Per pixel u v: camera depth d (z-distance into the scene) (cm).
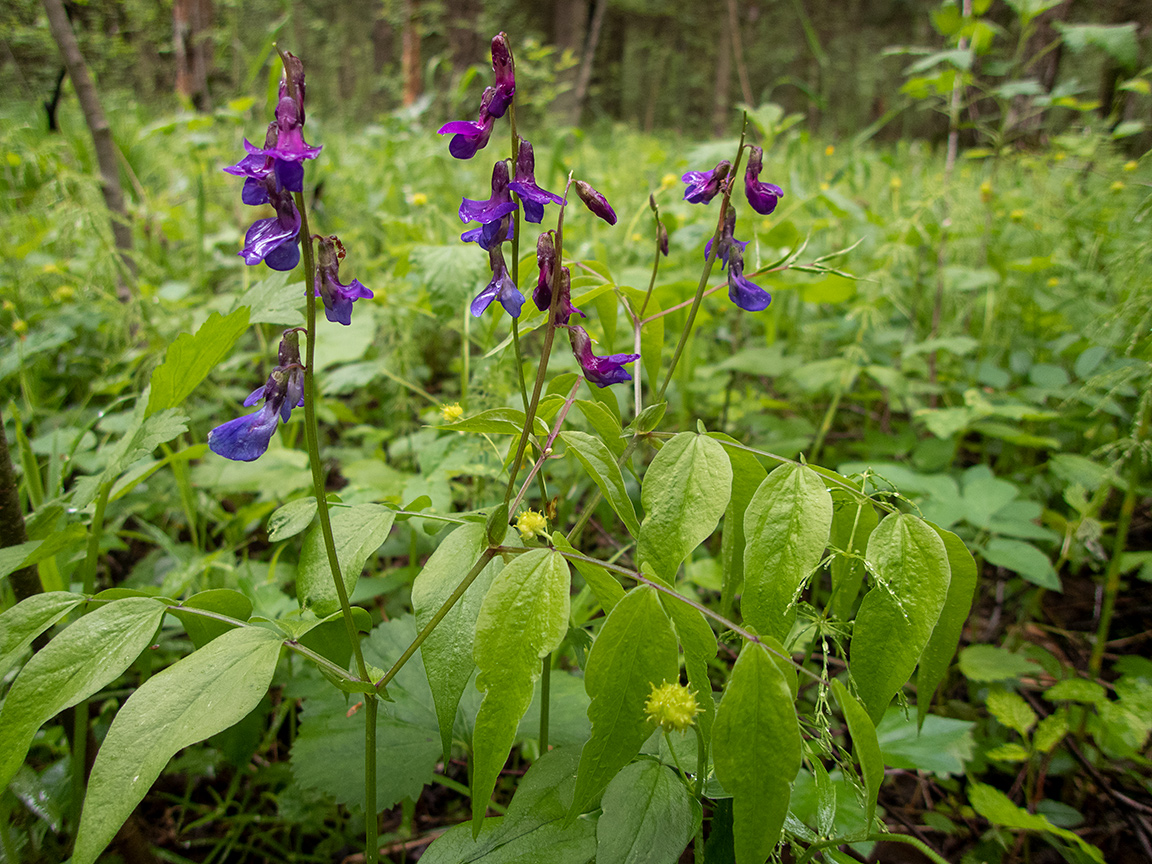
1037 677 246
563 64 738
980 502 256
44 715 109
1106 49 315
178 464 245
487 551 121
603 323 189
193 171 570
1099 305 369
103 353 365
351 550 134
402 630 190
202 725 105
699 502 115
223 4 727
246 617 135
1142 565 257
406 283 356
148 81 847
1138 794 208
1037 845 197
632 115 1603
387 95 1257
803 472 115
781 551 111
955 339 330
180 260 484
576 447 123
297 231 102
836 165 648
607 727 104
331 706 178
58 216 328
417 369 360
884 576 112
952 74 336
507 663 101
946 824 197
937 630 123
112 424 278
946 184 357
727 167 137
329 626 137
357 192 554
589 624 194
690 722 103
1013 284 409
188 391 161
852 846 186
